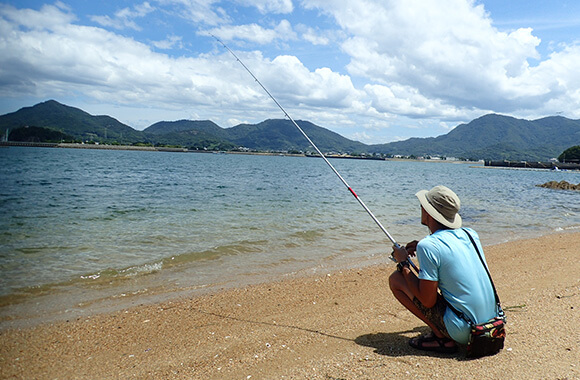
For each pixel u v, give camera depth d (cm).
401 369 294
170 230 959
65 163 4072
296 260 748
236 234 943
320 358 329
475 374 280
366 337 380
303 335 393
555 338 346
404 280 331
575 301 466
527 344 332
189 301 517
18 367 328
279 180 3191
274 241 890
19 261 671
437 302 313
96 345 378
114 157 6856
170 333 409
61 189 1847
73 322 439
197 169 4547
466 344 304
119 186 2145
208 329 421
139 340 391
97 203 1410
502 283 587
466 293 294
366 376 285
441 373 283
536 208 1762
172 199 1603
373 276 652
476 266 298
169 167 4722
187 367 325
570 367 289
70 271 630
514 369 286
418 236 990
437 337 329
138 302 510
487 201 2016
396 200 1830
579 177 6831
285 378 292
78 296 526
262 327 424
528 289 542
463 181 4284
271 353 347
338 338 380
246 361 331
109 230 937
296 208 1418
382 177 4419
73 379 306
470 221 1329
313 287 588
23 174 2517
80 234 886
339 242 905
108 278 607
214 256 755
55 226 965
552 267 696
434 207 311
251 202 1566
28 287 554
